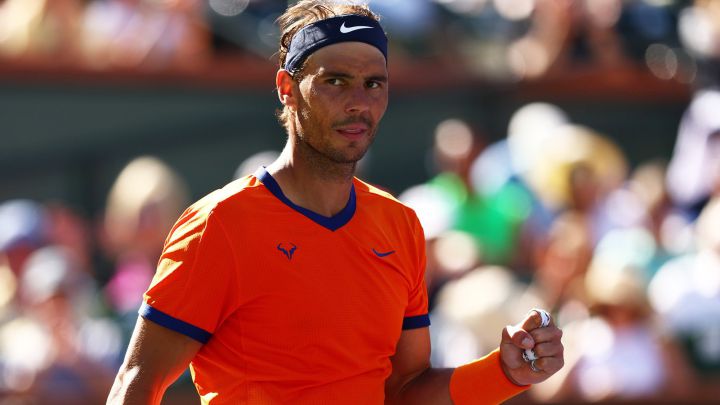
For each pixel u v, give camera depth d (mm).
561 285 22375
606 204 24781
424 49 27422
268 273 8922
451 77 27188
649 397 20375
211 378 9203
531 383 9664
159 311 8805
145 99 25453
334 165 9141
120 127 25500
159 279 8898
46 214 23688
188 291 8812
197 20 26000
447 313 21453
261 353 8984
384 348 9406
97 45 25719
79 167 25531
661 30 28531
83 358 20812
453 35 27672
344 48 8961
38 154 25172
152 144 25734
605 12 28078
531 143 25156
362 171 25953
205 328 8906
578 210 24562
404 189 27156
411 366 10094
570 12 27734
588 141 25453
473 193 24156
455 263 22578
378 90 9102
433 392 9938
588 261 22422
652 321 20984
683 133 26500
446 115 27344
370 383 9359
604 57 28047
